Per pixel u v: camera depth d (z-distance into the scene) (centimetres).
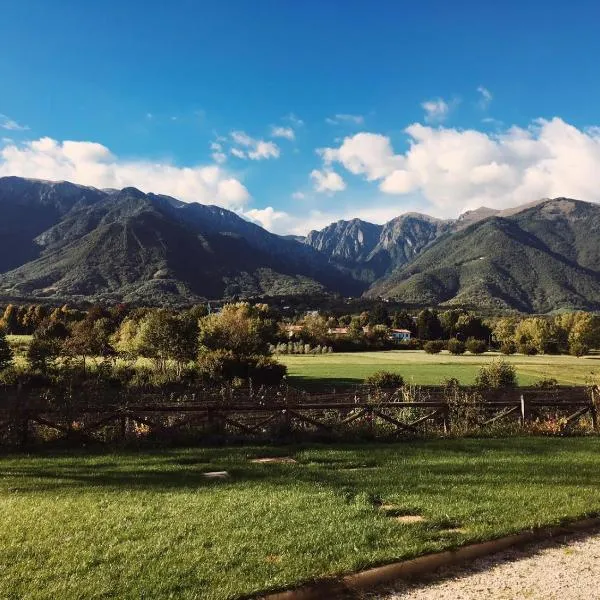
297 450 1071
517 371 5359
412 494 709
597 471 852
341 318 14888
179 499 688
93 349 3666
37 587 434
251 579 447
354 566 471
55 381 2844
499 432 1277
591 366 6119
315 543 526
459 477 806
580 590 445
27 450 1121
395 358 7588
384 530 564
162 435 1203
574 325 9600
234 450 1081
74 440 1174
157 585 436
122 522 593
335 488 744
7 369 3016
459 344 8825
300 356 8006
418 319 12775
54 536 550
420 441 1188
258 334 5519
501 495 702
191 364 4097
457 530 569
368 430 1235
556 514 616
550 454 1005
